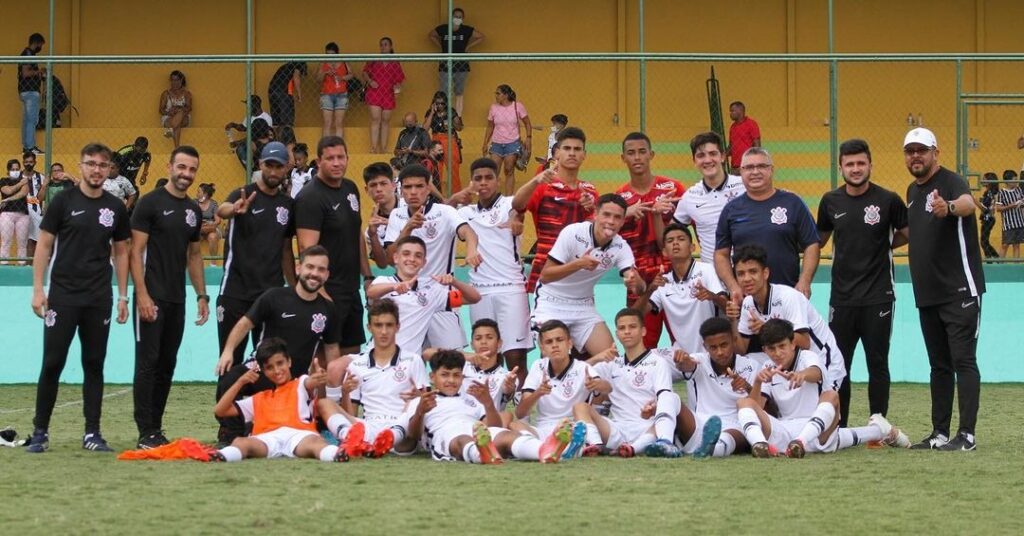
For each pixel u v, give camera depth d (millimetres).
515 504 6156
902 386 13969
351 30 19344
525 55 14008
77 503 6191
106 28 19281
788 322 8281
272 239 9062
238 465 7508
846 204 8992
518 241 10102
